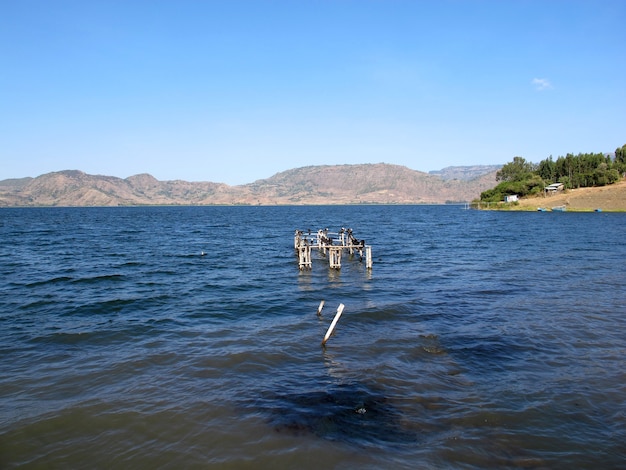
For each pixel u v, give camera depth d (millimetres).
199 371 12383
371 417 9805
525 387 11227
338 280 26812
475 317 17750
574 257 34688
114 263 34188
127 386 11430
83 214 167000
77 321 17578
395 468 7977
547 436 8992
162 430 9312
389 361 13062
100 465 8180
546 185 131750
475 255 37406
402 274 28578
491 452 8461
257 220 111250
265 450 8578
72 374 12211
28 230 73125
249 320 17703
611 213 94750
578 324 16547
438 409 10141
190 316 18297
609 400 10492
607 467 8055
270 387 11344
